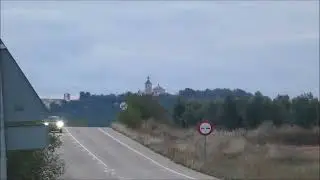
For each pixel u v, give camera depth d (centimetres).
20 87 708
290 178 3616
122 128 9212
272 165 4312
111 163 5025
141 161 5244
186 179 3850
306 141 7544
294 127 8400
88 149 6238
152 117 10231
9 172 1708
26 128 708
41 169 2100
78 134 8425
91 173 4238
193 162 4772
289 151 5475
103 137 7981
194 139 6875
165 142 6775
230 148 5644
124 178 3928
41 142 711
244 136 7538
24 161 1778
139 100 10138
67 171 4303
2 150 682
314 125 9431
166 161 5269
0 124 684
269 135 7806
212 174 4128
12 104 705
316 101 10112
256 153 5434
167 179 3859
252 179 3631
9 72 707
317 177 3631
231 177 3794
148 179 3862
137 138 7625
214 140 6216
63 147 6319
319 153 5641
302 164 4597
